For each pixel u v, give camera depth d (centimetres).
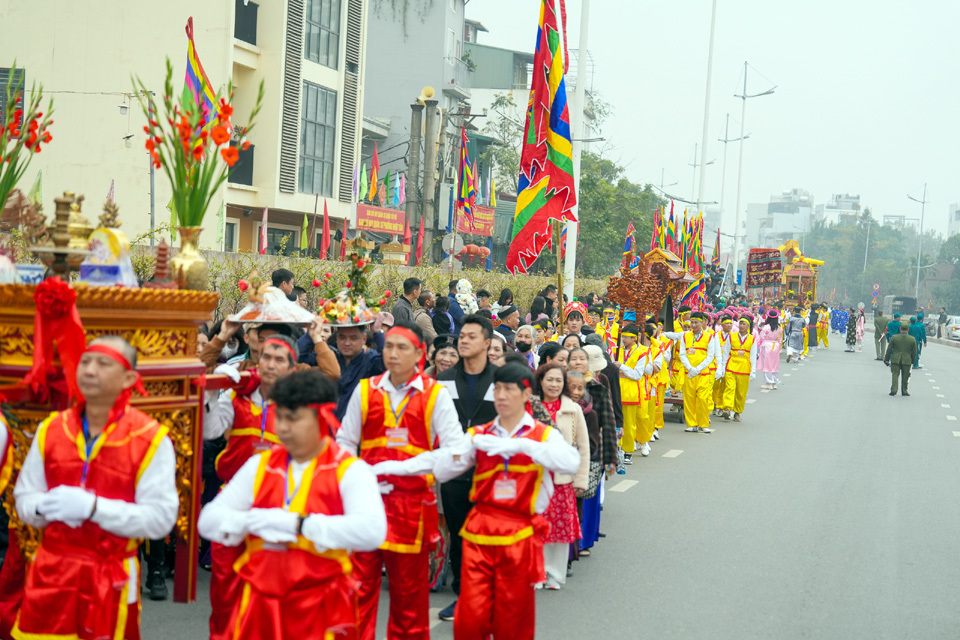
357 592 490
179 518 491
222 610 529
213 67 2098
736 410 1773
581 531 823
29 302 452
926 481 1241
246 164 2302
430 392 542
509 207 4122
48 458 408
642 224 4750
